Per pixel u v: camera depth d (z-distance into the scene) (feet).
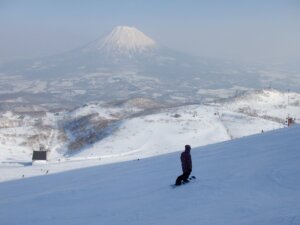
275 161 78.48
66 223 57.57
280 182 61.62
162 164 109.09
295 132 119.44
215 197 58.39
